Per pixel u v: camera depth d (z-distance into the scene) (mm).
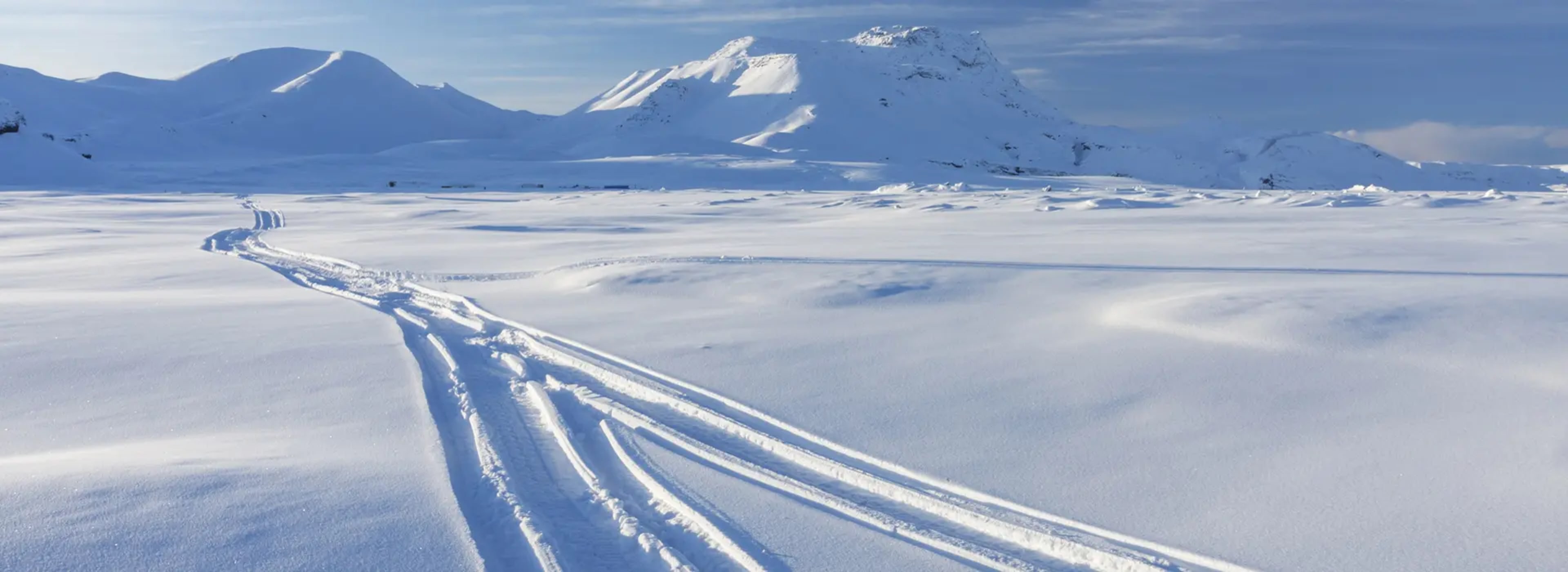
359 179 81062
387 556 3449
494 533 3855
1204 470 4285
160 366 6875
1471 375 5434
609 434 5211
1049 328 7527
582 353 7410
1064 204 28375
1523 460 4145
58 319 9039
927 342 7227
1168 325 7117
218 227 25734
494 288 11602
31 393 6191
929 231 18719
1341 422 4816
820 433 5074
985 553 3594
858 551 3627
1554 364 5473
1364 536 3537
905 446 4816
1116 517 3824
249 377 6539
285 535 3578
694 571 3473
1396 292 7730
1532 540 3416
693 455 4863
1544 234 15102
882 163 100938
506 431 5395
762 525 3883
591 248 16234
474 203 41562
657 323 8562
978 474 4371
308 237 21359
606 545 3803
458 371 6953
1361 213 21828
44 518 3611
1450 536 3490
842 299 9289
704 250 15008
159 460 4461
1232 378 5703
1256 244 13984
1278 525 3672
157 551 3387
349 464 4461
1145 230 17781
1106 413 5195
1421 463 4211
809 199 38688
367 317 9086
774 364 6684
